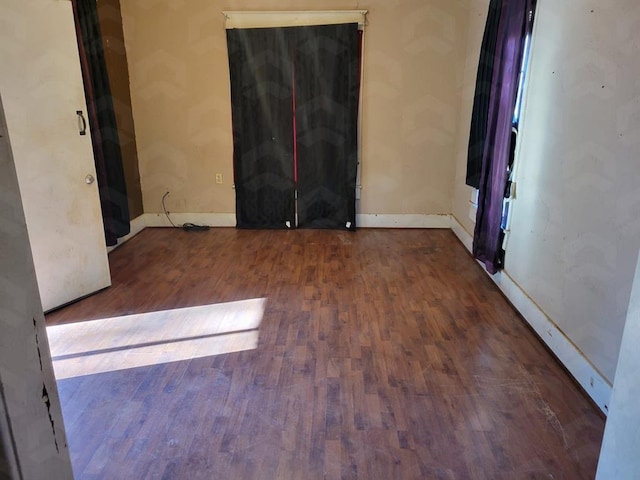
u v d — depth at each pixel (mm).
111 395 2230
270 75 4629
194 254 4277
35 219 2918
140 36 4598
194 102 4785
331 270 3883
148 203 5078
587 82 2258
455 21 4512
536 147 2854
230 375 2398
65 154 3049
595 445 1916
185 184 5031
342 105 4684
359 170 4961
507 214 3334
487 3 3912
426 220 5105
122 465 1815
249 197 4992
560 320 2518
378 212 5102
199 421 2062
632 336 1189
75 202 3162
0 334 631
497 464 1822
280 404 2176
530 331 2859
